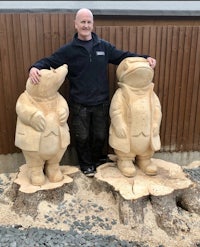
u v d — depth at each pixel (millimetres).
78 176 2844
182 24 3324
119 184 2627
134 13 3102
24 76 2904
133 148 2689
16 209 2549
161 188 2590
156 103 2721
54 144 2547
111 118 2727
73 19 2840
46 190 2566
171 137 3334
